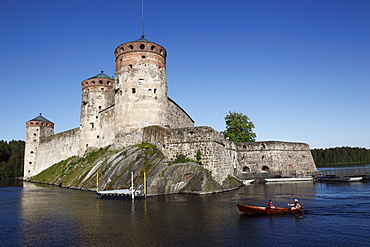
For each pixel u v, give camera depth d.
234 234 16.56
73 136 67.38
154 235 16.50
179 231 17.20
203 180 33.31
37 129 86.50
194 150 37.22
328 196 29.84
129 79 45.94
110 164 40.69
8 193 41.91
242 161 53.59
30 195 38.12
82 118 59.50
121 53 47.50
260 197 29.75
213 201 27.20
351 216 20.73
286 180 49.75
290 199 28.25
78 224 19.70
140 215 21.61
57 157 73.50
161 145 39.81
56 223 20.34
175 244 14.94
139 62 46.25
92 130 57.88
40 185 56.78
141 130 43.66
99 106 58.88
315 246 14.59
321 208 23.45
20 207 27.98
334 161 140.38
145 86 45.44
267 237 16.00
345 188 36.84
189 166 34.81
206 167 36.16
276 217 20.59
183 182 33.94
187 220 19.77
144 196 30.00
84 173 46.12
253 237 16.02
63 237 16.84
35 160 85.06
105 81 60.16
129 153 39.88
